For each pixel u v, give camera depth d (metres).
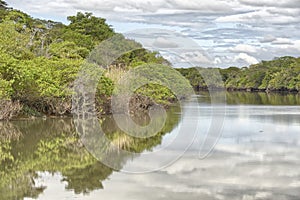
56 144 16.86
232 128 21.36
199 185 10.66
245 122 24.00
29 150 15.56
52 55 30.94
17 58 25.98
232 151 15.06
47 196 9.88
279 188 10.32
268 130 20.47
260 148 15.53
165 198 9.62
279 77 76.31
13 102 24.22
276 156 14.04
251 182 10.89
